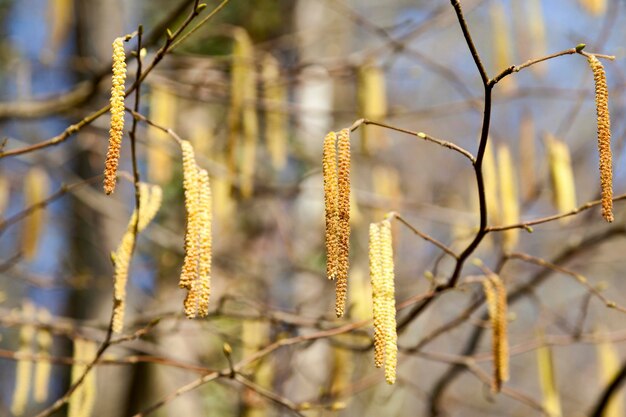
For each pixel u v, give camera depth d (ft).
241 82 13.44
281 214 19.60
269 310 12.83
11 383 33.96
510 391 12.64
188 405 20.59
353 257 20.72
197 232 7.48
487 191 12.29
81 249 22.00
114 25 22.03
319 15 24.76
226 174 14.89
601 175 7.12
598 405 13.61
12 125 27.40
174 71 15.38
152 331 12.48
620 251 23.88
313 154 22.77
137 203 9.19
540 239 30.01
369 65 15.53
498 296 9.98
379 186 17.31
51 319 12.64
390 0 33.71
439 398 14.90
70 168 22.67
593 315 29.09
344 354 13.66
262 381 13.75
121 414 20.94
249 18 23.39
